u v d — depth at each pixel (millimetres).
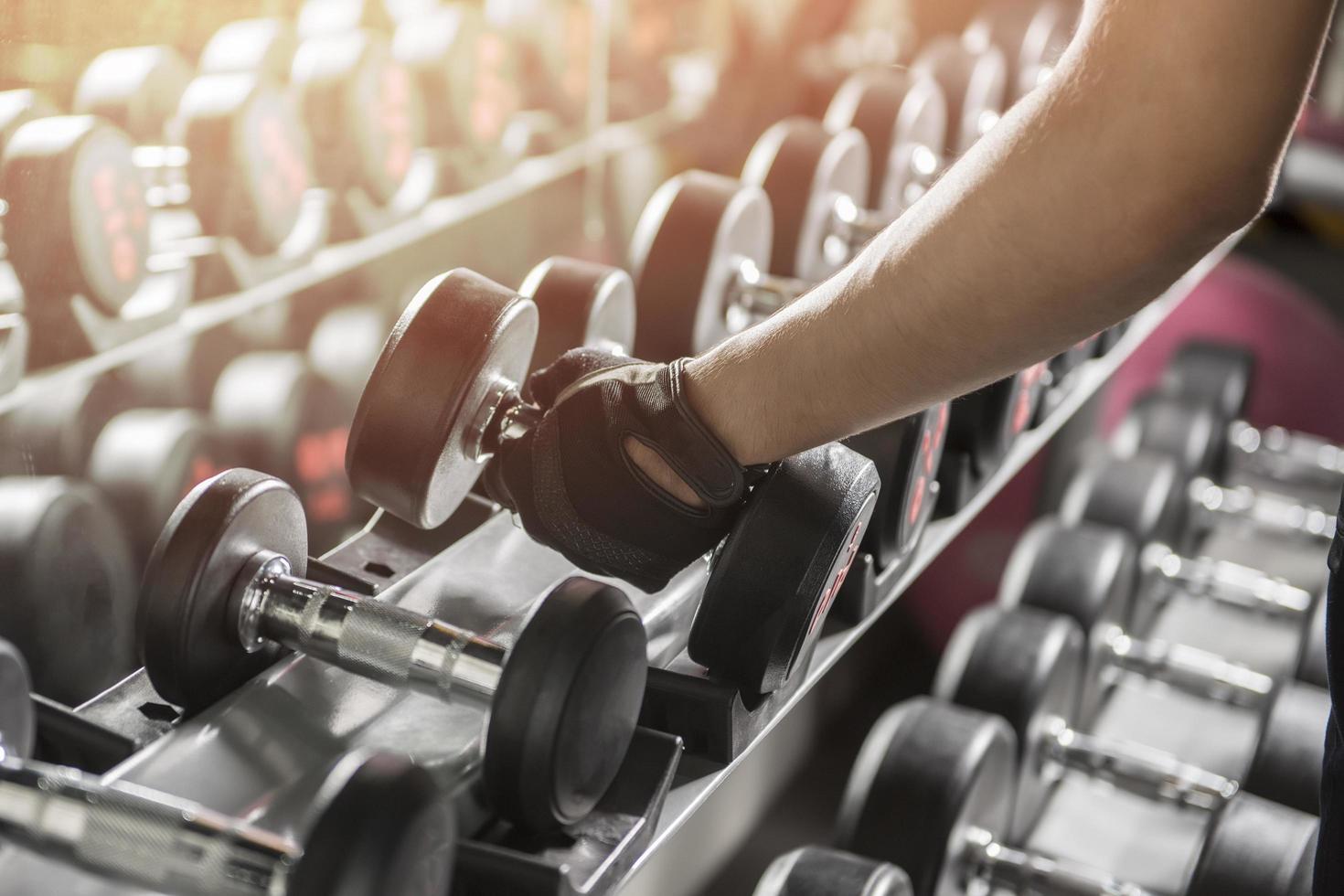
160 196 1392
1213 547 2158
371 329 1717
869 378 635
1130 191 524
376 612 708
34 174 1084
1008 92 2064
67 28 1167
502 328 778
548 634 622
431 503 808
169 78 1271
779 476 740
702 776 758
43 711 705
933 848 1090
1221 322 2482
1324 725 1225
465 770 692
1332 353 2455
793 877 983
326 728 716
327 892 508
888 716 1190
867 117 1585
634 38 2328
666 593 894
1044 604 1487
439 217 1751
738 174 2508
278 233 1443
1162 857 1479
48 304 1139
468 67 1714
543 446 765
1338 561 721
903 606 1975
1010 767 1222
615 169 2273
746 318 1269
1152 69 508
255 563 732
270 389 1452
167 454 1225
